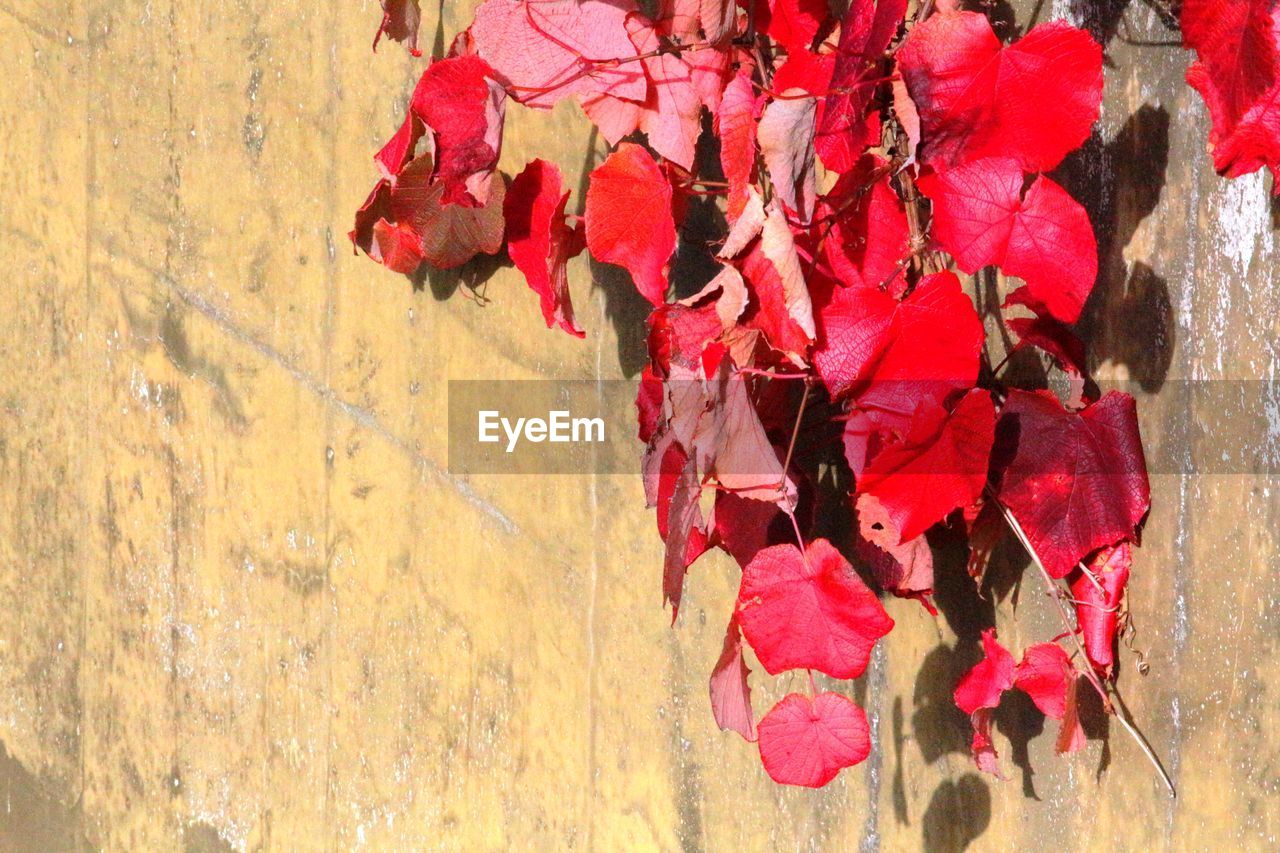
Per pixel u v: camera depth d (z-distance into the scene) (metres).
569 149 3.60
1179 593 3.10
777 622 3.04
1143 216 3.10
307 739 4.13
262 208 4.08
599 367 3.62
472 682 3.83
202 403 4.41
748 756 3.50
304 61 3.97
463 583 3.83
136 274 4.64
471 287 3.77
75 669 5.24
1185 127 3.06
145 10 4.47
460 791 3.86
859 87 3.00
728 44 3.16
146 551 4.77
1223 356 3.05
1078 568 3.13
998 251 2.97
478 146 3.22
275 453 4.14
